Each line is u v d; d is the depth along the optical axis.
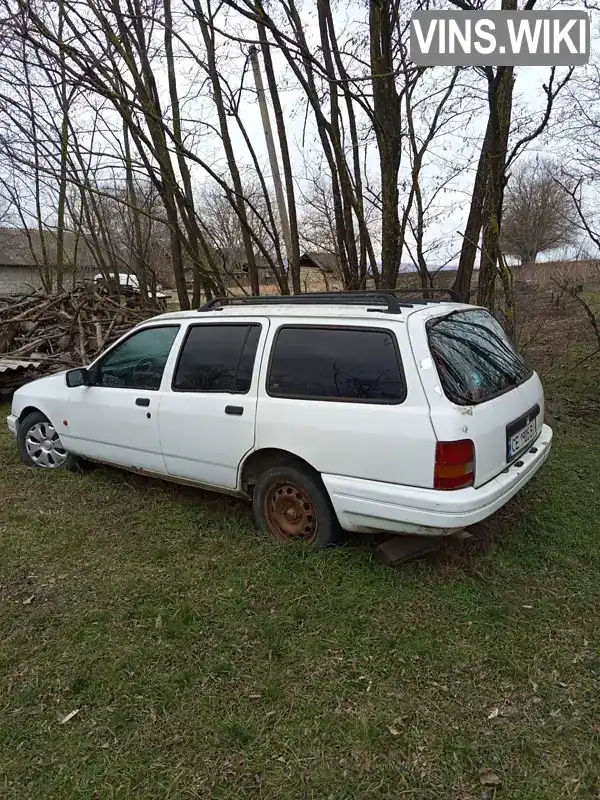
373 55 6.15
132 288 12.93
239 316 3.77
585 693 2.40
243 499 4.30
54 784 2.05
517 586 3.17
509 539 3.65
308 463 3.38
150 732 2.27
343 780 2.03
